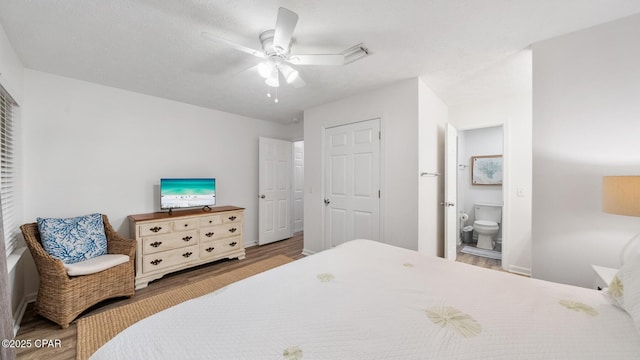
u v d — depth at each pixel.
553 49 1.83
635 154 1.58
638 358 0.73
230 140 4.03
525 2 1.47
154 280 2.82
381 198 2.87
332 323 0.92
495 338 0.82
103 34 1.81
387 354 0.76
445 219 2.98
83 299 2.02
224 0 1.46
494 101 3.19
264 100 3.32
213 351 0.77
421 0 1.46
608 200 1.39
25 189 2.35
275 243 4.50
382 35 1.81
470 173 4.45
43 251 1.99
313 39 1.86
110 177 2.87
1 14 1.56
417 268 1.47
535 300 1.07
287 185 4.80
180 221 2.97
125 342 0.81
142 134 3.10
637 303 0.87
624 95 1.60
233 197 4.09
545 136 1.85
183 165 3.48
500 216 4.11
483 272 1.40
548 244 1.84
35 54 2.10
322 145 3.48
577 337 0.82
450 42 1.91
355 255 1.70
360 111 3.05
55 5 1.49
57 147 2.53
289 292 1.16
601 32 1.67
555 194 1.82
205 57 2.15
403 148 2.68
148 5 1.50
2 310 0.98
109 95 2.85
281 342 0.82
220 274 3.02
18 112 2.26
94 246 2.34
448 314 0.97
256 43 1.93
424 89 2.71
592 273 1.69
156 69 2.39
